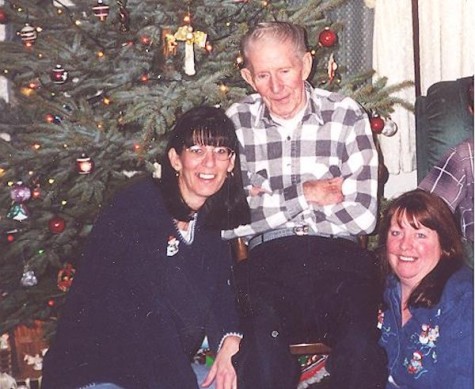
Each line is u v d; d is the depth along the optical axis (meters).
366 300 2.07
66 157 2.64
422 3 3.26
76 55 2.62
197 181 2.03
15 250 2.69
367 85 2.75
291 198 2.23
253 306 2.10
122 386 1.88
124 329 1.93
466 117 2.56
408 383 2.02
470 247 2.32
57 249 2.78
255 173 2.34
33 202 2.73
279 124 2.32
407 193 2.11
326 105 2.31
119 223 1.99
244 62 2.31
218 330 2.12
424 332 1.98
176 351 1.96
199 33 2.49
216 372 2.07
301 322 2.13
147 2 2.61
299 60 2.24
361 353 1.94
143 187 2.05
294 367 2.02
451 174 2.40
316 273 2.15
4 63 2.68
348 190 2.25
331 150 2.31
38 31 2.71
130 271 1.96
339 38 3.28
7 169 2.65
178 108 2.63
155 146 2.63
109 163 2.64
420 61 3.31
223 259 2.15
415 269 2.02
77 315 1.94
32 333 2.87
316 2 2.69
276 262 2.19
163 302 2.00
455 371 1.94
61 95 2.75
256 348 1.98
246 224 2.22
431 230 2.03
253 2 2.66
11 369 2.82
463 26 3.25
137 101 2.51
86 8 2.76
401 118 3.33
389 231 2.08
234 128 2.17
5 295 2.78
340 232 2.25
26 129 2.70
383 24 3.26
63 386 1.87
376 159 2.28
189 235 2.07
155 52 2.63
